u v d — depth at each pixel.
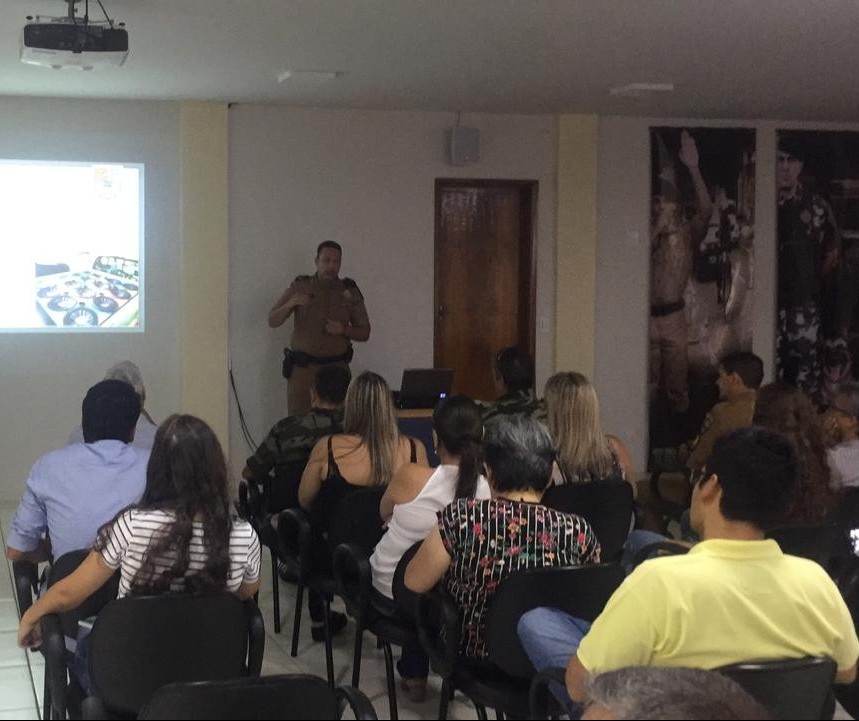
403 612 3.28
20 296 6.88
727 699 1.29
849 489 3.51
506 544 2.72
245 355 7.30
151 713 1.86
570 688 2.12
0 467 6.91
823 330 8.05
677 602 1.99
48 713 3.11
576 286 7.69
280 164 7.26
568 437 3.82
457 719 3.43
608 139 7.72
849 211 8.03
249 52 5.58
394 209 7.47
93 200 6.97
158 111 7.04
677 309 7.86
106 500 2.95
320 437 4.45
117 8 4.70
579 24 5.00
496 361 4.52
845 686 2.65
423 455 4.07
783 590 2.03
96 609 2.81
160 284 7.12
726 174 7.86
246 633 2.54
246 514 4.52
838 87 6.61
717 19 4.92
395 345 7.54
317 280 6.94
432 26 5.03
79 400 7.03
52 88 6.54
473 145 7.40
